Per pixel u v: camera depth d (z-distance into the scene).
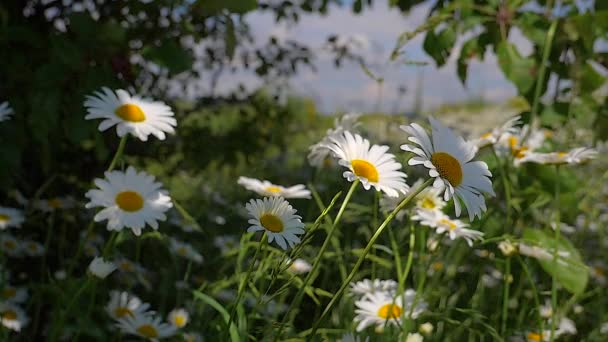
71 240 1.00
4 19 0.85
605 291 0.92
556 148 0.81
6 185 0.81
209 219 1.12
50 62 0.77
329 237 0.52
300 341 0.63
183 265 0.96
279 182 1.47
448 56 0.85
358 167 0.51
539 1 0.84
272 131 1.33
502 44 0.83
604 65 0.82
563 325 0.77
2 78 0.85
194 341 0.71
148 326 0.69
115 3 0.92
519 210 0.78
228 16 0.79
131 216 0.56
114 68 0.80
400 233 0.75
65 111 0.78
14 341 0.76
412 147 0.49
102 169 1.05
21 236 0.94
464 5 0.84
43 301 0.83
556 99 0.83
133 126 0.59
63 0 0.96
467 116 2.26
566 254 0.72
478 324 0.73
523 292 0.82
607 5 0.82
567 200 0.80
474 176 0.51
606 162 1.01
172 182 1.33
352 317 0.75
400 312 0.64
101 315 0.75
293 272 0.68
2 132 0.81
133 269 0.87
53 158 0.95
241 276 0.68
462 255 0.79
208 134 1.21
